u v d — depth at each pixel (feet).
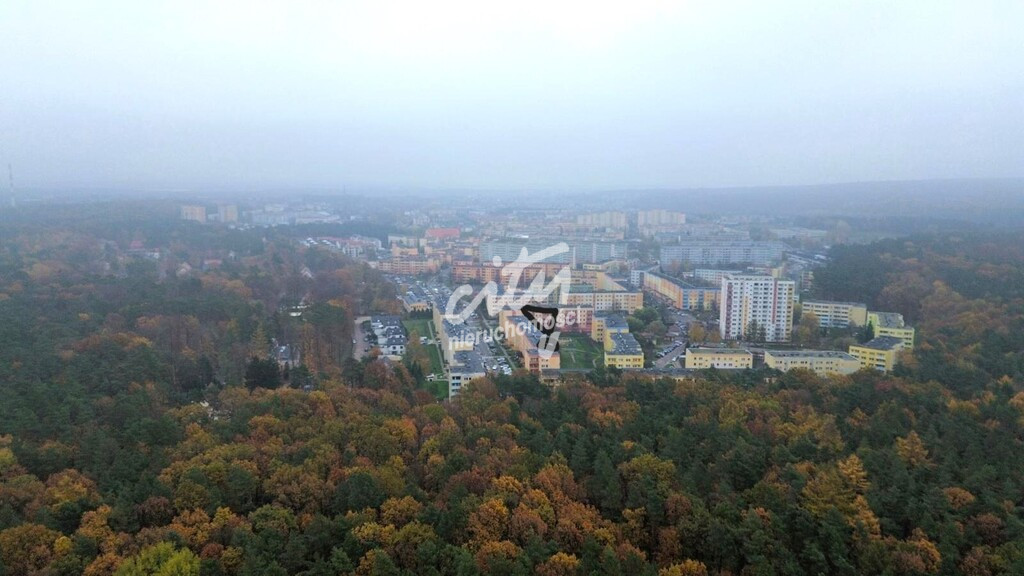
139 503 626.23
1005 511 624.18
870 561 575.38
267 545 564.71
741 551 586.04
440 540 585.22
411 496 646.74
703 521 604.08
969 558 568.82
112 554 547.08
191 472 646.33
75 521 598.75
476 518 606.14
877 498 651.25
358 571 552.41
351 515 605.73
